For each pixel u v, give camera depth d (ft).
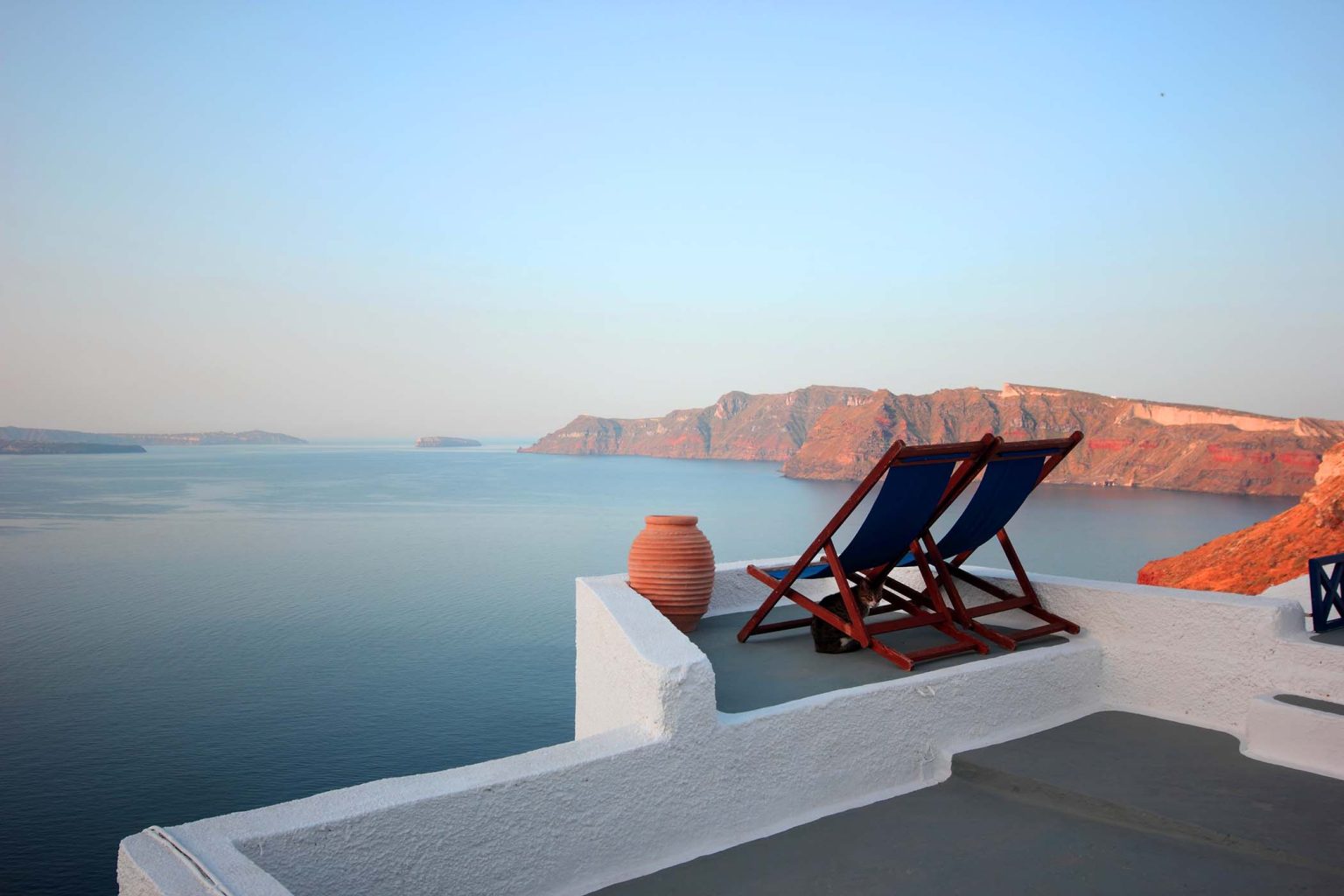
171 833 5.49
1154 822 8.60
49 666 196.44
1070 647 12.28
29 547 374.02
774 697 9.87
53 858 103.65
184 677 187.32
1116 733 11.21
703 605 13.07
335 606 265.34
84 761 136.77
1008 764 10.05
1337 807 8.75
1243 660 11.14
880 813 9.19
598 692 9.78
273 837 5.61
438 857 6.45
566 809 7.20
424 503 618.03
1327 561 13.07
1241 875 7.57
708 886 7.45
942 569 12.53
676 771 7.97
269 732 151.43
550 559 353.72
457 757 137.90
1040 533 412.36
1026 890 7.35
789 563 15.57
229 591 287.48
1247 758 10.22
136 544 383.24
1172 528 430.20
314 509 559.79
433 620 246.47
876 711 9.74
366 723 156.46
